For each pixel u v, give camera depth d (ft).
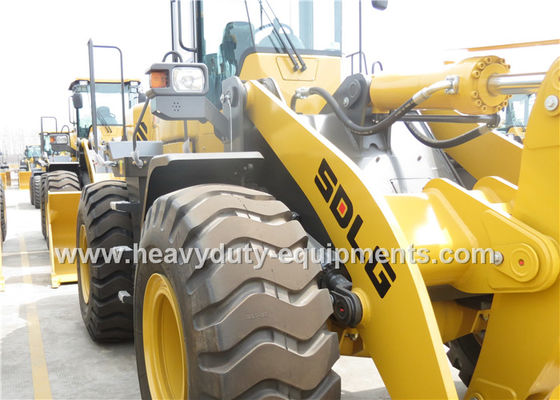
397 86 7.64
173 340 7.38
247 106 8.34
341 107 8.49
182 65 7.85
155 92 7.75
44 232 24.53
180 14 11.23
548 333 5.59
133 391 9.62
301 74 10.41
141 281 7.47
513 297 5.95
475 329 7.35
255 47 10.19
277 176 7.99
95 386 9.83
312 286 6.01
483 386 6.26
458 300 7.28
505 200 6.70
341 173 6.52
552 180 5.49
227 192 6.47
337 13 10.97
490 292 6.13
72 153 34.17
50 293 16.28
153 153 12.44
